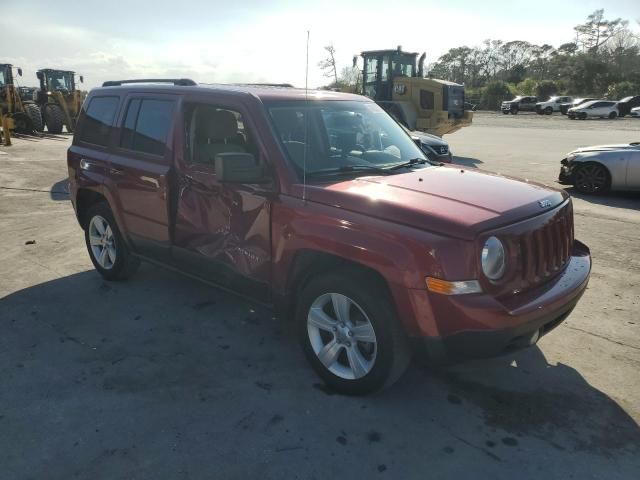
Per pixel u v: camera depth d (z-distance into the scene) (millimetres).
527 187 3676
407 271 2916
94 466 2828
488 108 67562
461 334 2877
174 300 4961
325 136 3965
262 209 3635
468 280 2855
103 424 3168
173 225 4375
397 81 18547
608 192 10109
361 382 3334
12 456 2895
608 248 6570
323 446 2984
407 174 3814
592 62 73812
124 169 4719
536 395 3482
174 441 3021
